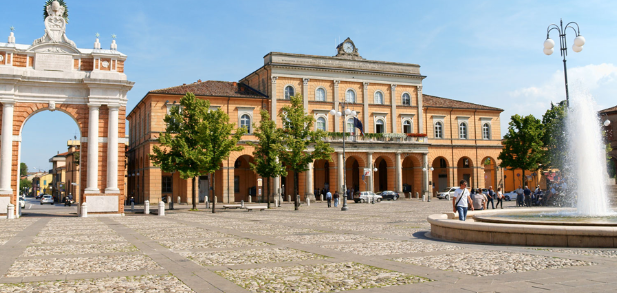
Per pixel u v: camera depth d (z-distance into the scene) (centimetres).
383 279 932
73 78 3481
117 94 3562
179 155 4103
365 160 6188
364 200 5544
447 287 849
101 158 3534
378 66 6519
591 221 1473
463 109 7031
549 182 4869
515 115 5750
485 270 998
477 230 1466
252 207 3888
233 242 1594
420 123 6688
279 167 4103
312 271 1030
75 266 1129
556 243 1316
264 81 6119
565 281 869
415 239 1628
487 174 7931
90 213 3425
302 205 4997
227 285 898
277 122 5903
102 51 3566
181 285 903
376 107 6450
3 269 1089
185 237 1788
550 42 2531
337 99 6228
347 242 1555
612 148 5925
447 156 6869
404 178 7094
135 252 1370
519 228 1362
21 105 3381
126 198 6469
